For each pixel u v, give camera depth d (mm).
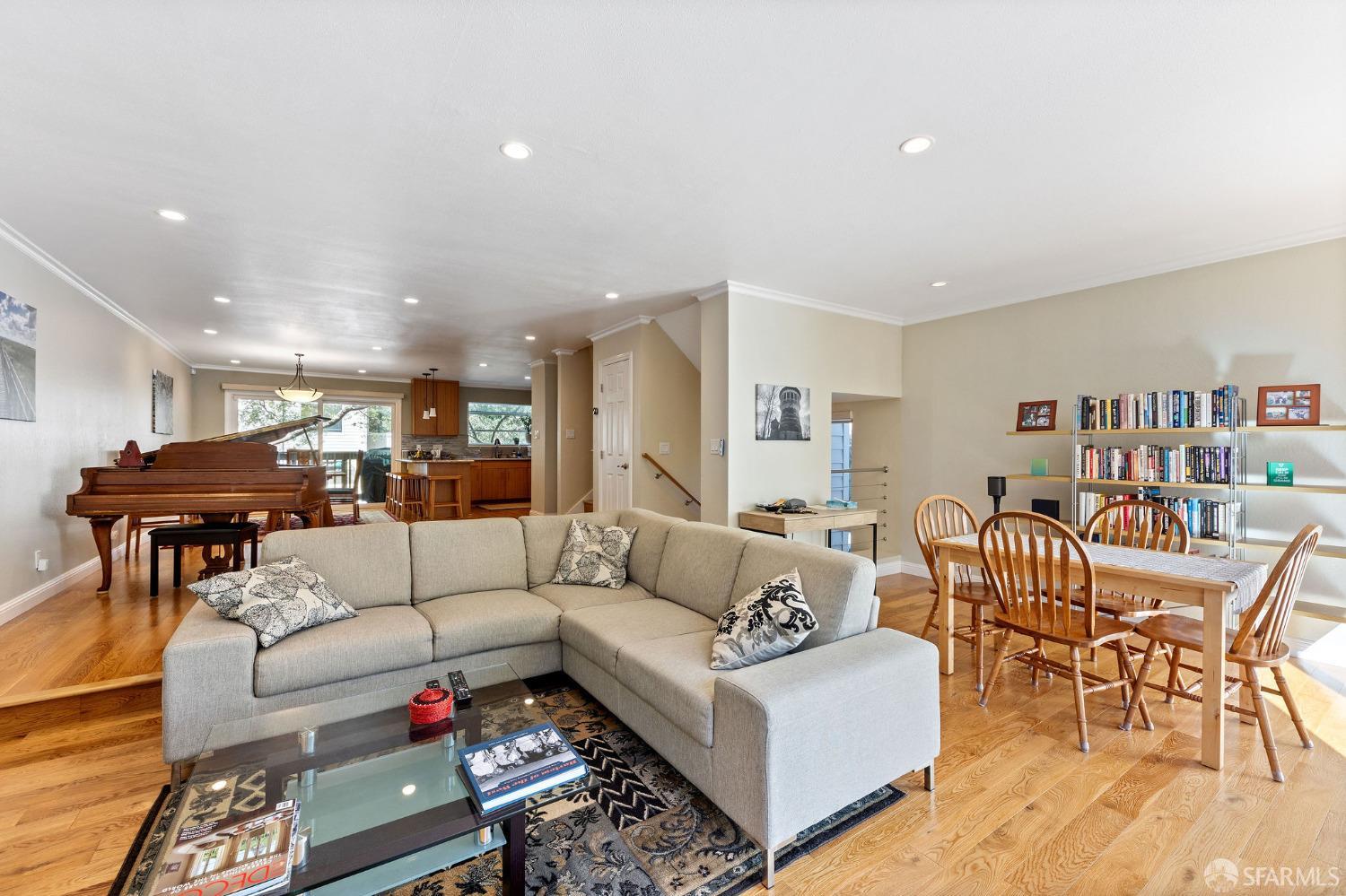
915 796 2021
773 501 4664
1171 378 3832
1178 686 2705
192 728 2084
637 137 2291
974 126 2201
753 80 1924
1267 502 3457
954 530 3840
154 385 6484
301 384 8828
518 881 1501
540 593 3207
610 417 6293
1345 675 3055
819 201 2881
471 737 1784
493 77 1911
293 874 1231
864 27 1669
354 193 2801
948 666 3076
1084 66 1844
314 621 2471
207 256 3738
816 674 1802
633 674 2201
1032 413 4449
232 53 1782
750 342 4512
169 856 1247
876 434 5816
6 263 3387
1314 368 3268
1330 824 1848
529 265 3938
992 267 3951
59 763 2225
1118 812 1926
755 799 1637
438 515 8781
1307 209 2947
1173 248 3553
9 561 3475
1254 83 1917
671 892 1595
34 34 1681
